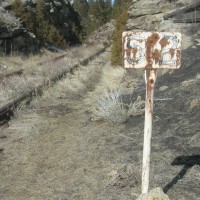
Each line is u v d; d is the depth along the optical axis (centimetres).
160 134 721
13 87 1180
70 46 3891
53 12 3788
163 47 432
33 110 1000
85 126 841
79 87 1327
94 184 544
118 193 511
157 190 442
